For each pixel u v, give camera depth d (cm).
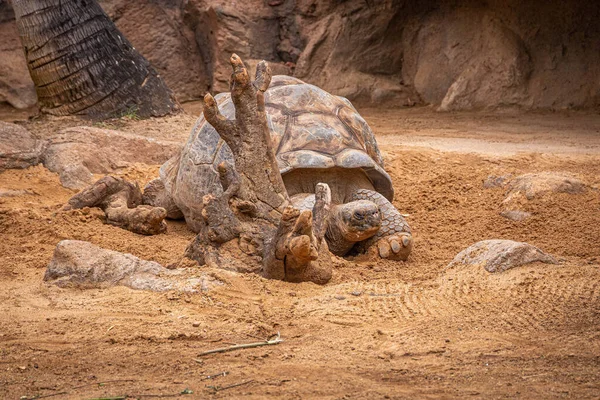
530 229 2442
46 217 2327
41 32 3916
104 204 2419
